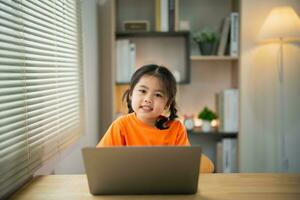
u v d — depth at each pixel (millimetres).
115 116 2607
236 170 2613
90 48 2451
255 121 2586
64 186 1154
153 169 988
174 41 2807
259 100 2572
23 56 1277
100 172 995
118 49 2596
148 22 2631
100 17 2738
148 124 1431
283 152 2566
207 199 1009
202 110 2766
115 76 2602
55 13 1659
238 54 2527
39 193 1092
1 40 1105
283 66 2553
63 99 1771
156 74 1365
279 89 2561
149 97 1346
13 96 1179
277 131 2592
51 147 1557
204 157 1640
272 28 2311
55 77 1656
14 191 1142
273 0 2510
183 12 2785
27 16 1334
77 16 2068
